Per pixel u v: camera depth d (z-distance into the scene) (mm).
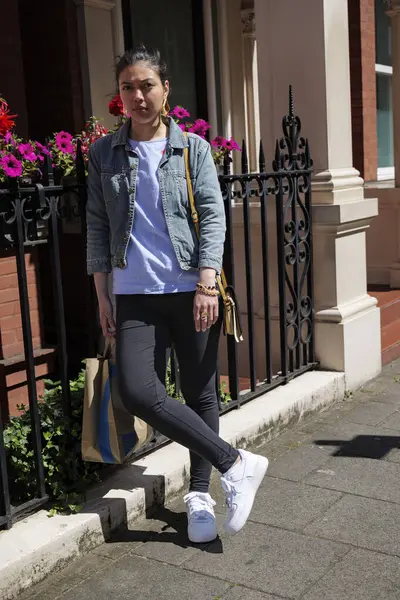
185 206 2914
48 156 3086
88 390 3117
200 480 3195
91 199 3072
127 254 2953
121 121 3848
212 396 3174
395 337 6047
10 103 5258
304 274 4828
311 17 4727
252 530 3217
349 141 5023
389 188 7680
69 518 3059
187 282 2953
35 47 5961
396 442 4191
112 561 2988
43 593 2783
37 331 5117
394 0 7414
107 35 5938
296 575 2859
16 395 4895
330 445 4164
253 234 5305
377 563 2928
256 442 4105
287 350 4832
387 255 7824
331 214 4758
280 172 4449
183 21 6996
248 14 7336
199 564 2955
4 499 2934
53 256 3154
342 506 3420
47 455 3242
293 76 4855
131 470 3494
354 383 5113
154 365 2961
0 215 3002
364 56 8602
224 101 7297
